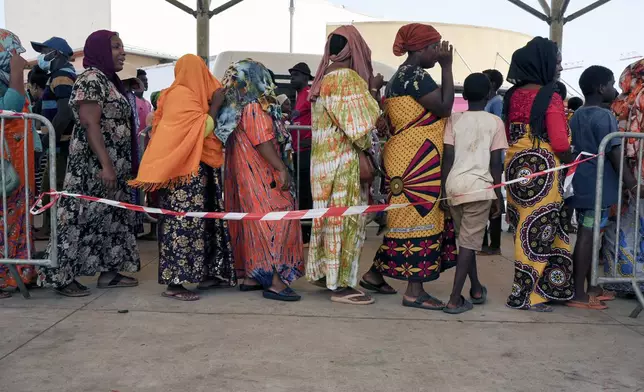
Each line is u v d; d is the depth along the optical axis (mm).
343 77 3855
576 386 2744
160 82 16094
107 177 4004
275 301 4102
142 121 7219
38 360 2945
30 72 6637
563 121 3771
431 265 3938
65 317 3652
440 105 3768
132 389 2633
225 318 3680
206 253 4254
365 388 2678
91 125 3941
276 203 4125
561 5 7598
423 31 3867
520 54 3938
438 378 2801
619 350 3223
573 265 4121
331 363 2957
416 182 3881
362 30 16266
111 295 4195
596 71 4031
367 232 7598
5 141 3990
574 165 3848
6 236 3977
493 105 6355
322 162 3992
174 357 3004
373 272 4340
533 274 3938
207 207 4230
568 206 4055
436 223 3928
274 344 3213
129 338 3277
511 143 3992
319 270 4121
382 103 4086
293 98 7312
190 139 3910
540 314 3896
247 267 4254
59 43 5699
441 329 3535
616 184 4008
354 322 3645
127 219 4375
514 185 3945
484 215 3844
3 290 4133
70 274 4070
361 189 4141
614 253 4320
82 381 2707
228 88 4027
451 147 3898
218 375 2791
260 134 3982
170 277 4043
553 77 3883
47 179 6129
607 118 3947
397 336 3389
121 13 22875
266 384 2699
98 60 4117
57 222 3984
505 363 3004
